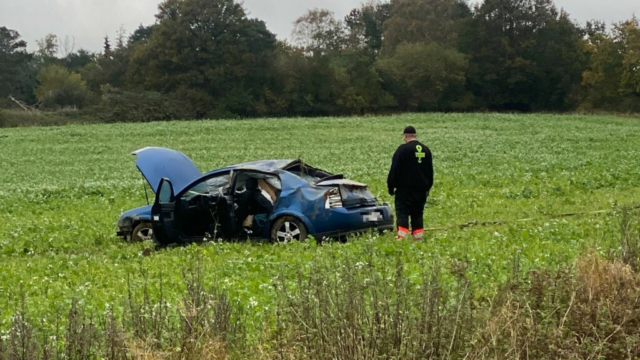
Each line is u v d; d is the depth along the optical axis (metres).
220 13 90.12
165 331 6.70
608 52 91.44
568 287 7.23
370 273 6.97
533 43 97.88
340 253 11.34
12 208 22.64
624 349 6.54
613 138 47.12
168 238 14.45
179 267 11.44
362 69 93.38
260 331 7.19
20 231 17.17
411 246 11.92
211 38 89.88
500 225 14.66
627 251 8.73
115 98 81.81
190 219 14.37
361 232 13.56
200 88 88.94
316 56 91.56
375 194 21.34
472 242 12.24
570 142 44.66
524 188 21.12
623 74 87.75
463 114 77.81
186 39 89.06
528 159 32.44
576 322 6.87
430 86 97.31
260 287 9.38
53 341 6.74
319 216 13.41
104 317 7.88
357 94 92.06
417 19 109.50
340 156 38.47
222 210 13.91
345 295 6.45
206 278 10.30
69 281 11.17
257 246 13.34
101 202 22.88
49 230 17.20
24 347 6.10
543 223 14.42
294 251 12.26
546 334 6.49
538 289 7.18
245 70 89.44
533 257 10.56
